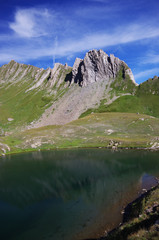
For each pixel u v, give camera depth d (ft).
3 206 104.27
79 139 337.11
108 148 281.33
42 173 164.66
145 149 254.88
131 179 134.72
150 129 344.28
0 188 132.36
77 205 99.66
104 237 67.21
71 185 130.72
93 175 150.30
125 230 62.08
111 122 409.90
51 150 294.66
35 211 96.68
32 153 279.49
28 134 385.70
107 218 83.41
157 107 538.06
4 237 75.56
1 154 280.72
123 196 105.81
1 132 532.32
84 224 80.48
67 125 429.38
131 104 575.79
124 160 196.13
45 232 77.25
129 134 333.21
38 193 120.16
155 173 145.18
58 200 108.06
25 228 81.30
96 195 110.42
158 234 48.34
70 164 192.54
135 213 78.89
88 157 223.51
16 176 159.74
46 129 428.15
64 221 84.43
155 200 81.61
